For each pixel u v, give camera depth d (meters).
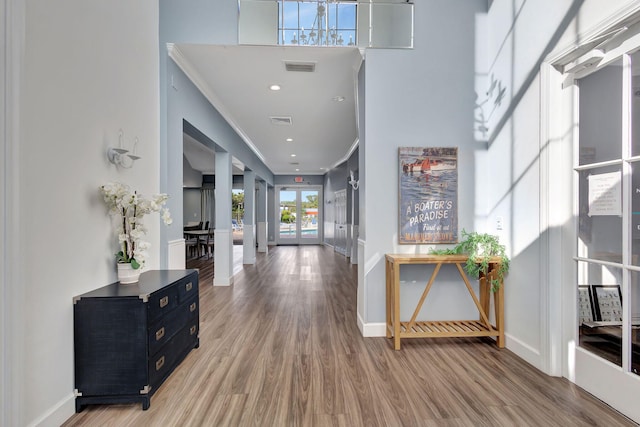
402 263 2.85
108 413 1.90
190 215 11.89
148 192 2.86
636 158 1.80
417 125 3.08
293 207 12.58
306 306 4.08
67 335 1.87
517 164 2.66
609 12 1.84
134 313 1.94
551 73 2.30
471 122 3.09
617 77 1.92
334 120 5.33
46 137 1.72
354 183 7.30
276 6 3.10
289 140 6.80
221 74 3.66
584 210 2.16
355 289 5.01
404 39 3.08
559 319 2.28
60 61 1.82
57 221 1.80
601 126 2.03
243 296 4.59
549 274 2.31
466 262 2.85
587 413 1.87
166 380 2.26
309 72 3.60
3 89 1.47
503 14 2.85
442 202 3.06
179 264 3.42
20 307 1.51
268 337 3.05
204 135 4.16
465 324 3.01
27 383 1.61
